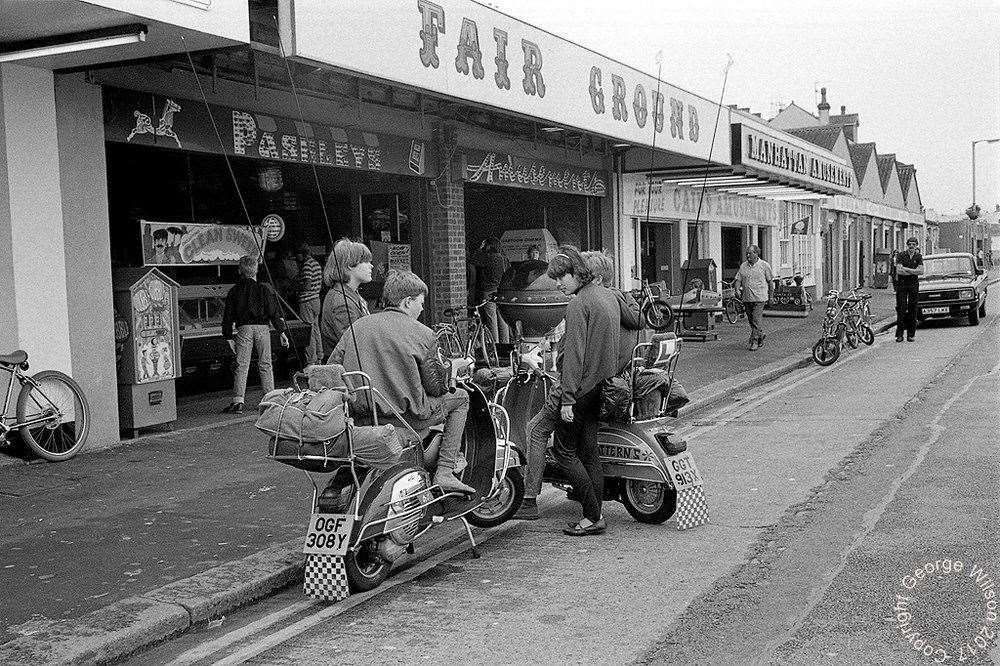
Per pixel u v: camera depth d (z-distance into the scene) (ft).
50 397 28.58
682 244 77.87
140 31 25.09
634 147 62.13
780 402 41.22
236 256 42.83
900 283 65.87
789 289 88.89
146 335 32.19
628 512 23.80
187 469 27.66
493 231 66.59
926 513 21.93
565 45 45.14
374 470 18.43
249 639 16.31
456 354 41.78
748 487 25.59
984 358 53.36
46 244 28.86
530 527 22.97
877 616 15.85
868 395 41.42
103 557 19.80
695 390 43.65
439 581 19.02
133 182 43.09
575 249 21.39
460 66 36.96
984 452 28.17
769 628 15.61
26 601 17.29
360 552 18.76
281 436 17.52
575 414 21.52
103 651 15.34
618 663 14.52
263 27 28.81
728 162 64.90
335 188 50.49
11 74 27.89
